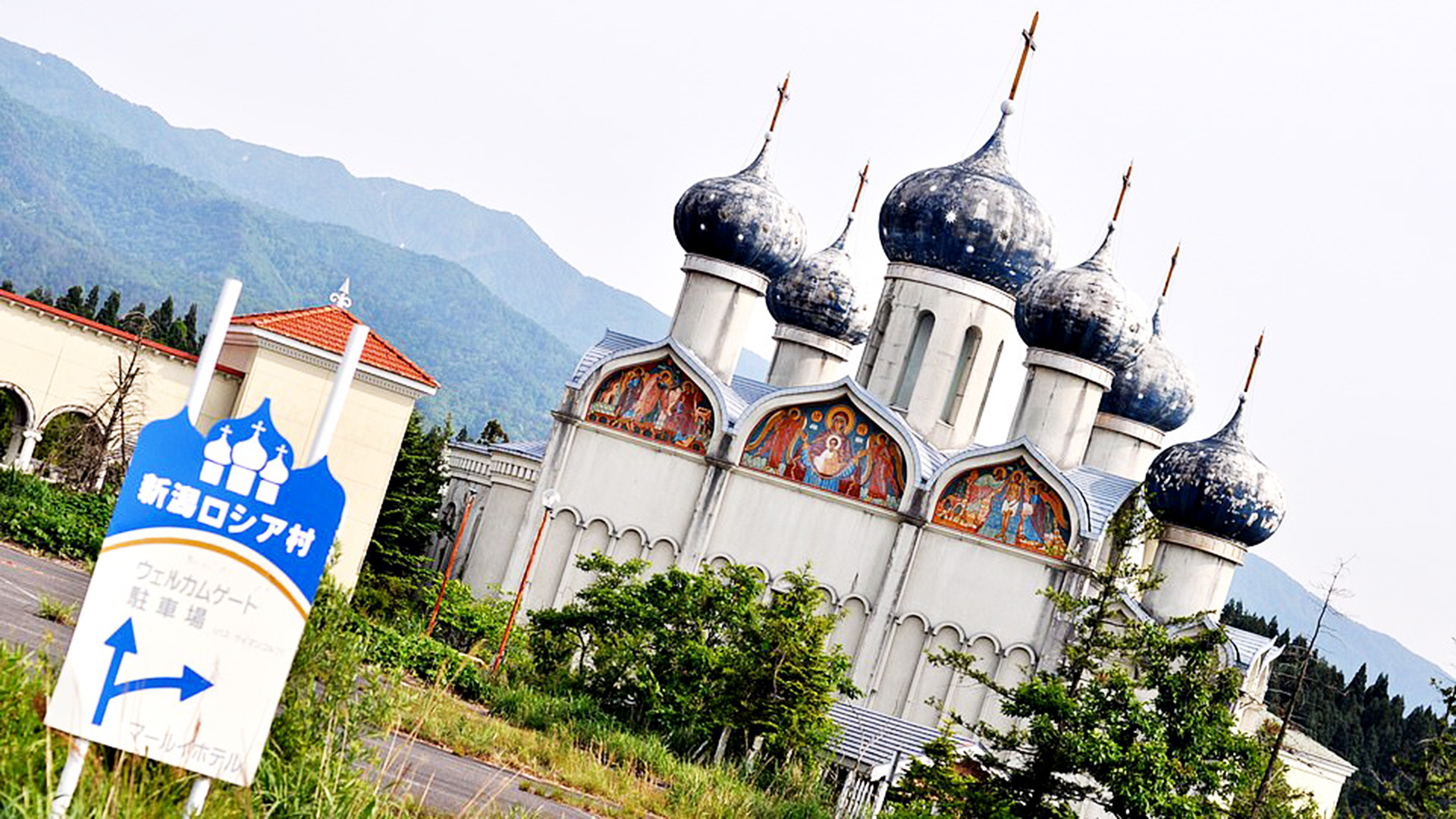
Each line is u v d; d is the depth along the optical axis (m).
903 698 63.16
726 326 71.88
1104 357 67.06
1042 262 69.94
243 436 11.46
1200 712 40.62
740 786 37.19
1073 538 62.59
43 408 60.28
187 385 62.03
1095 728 40.19
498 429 123.81
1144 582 47.72
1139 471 81.75
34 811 11.14
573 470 67.38
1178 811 38.69
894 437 64.94
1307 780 83.75
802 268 78.94
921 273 70.06
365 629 16.28
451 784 24.86
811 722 45.16
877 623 63.69
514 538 72.69
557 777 30.39
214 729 11.45
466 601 62.38
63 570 42.56
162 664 11.34
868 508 64.75
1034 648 62.31
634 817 28.42
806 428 66.00
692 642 49.28
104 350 61.09
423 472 77.69
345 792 13.95
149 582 11.31
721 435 66.06
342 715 15.05
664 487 66.69
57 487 54.00
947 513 64.00
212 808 12.77
